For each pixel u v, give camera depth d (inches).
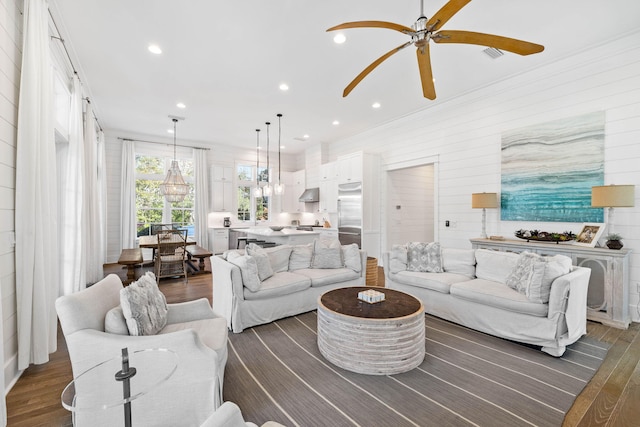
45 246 94.9
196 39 128.0
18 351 85.5
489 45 85.2
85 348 61.5
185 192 232.7
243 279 124.0
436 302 137.3
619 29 121.7
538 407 72.9
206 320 89.0
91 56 141.1
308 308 144.7
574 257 132.2
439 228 204.8
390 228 253.9
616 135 130.0
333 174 286.0
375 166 253.9
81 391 49.5
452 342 110.5
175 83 170.9
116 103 202.2
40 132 93.8
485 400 75.8
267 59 144.2
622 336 113.3
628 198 117.3
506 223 168.4
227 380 85.5
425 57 90.8
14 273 87.2
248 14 111.7
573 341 102.7
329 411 71.9
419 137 219.8
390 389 81.0
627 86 127.2
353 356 90.5
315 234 236.8
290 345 108.7
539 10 109.7
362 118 235.1
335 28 79.3
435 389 80.9
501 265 133.6
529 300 105.3
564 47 134.9
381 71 155.4
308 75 160.9
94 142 193.5
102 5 106.6
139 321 68.7
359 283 164.4
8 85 84.6
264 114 225.3
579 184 139.8
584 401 75.2
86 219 177.9
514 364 94.1
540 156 153.2
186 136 292.5
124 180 271.0
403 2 104.7
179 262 214.4
